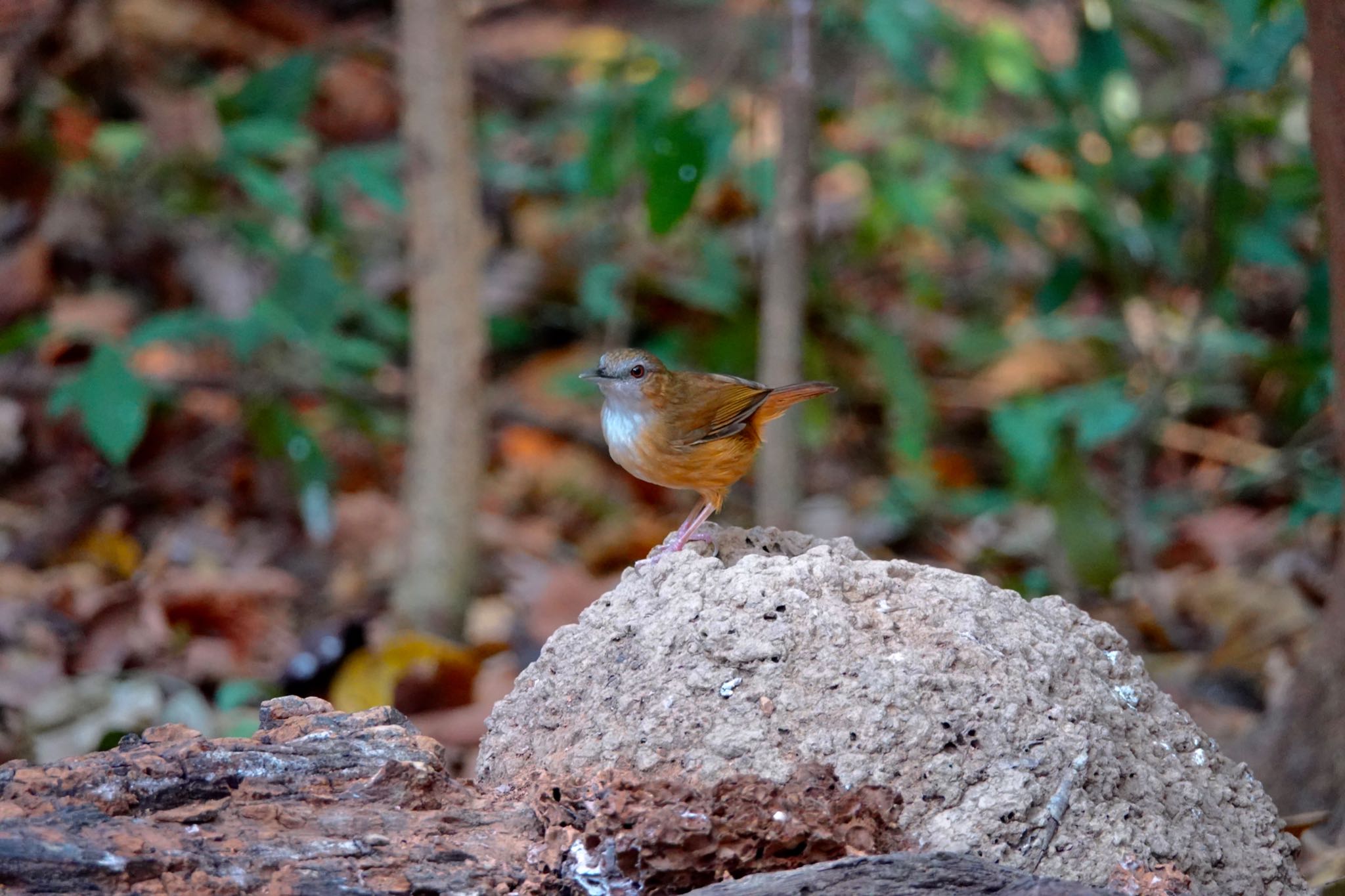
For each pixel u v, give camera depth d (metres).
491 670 11.01
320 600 13.07
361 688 10.09
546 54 19.12
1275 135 13.02
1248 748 8.80
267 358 14.28
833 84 17.14
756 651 5.62
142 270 15.65
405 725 5.92
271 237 12.98
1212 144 12.31
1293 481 14.09
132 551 13.44
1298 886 5.89
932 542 14.14
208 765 5.35
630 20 21.36
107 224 15.46
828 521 14.30
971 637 5.76
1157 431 13.85
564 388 14.70
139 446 14.70
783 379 10.99
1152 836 5.43
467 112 11.39
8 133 15.03
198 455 14.80
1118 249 13.84
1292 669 10.80
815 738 5.46
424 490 11.45
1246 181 12.85
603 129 11.20
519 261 17.02
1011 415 11.72
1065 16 18.41
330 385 14.18
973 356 15.64
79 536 13.73
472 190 11.46
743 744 5.47
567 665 6.02
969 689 5.54
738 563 6.02
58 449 14.82
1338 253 7.89
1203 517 14.18
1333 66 7.39
